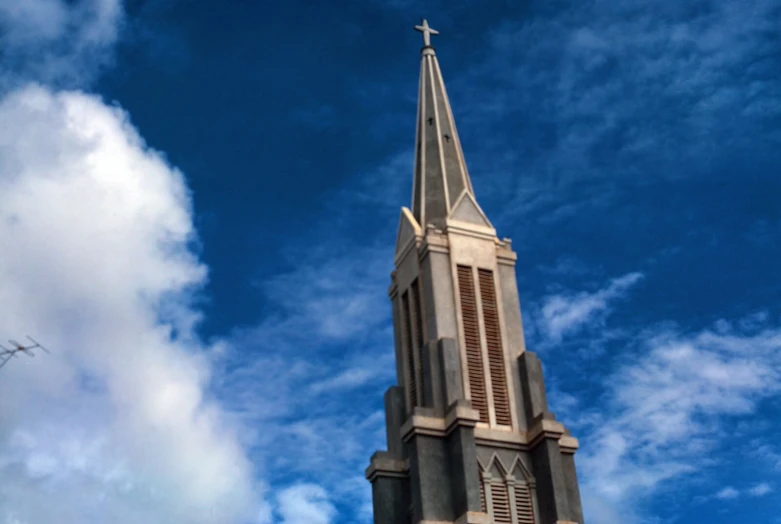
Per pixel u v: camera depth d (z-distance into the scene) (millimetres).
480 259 71000
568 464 65562
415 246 71438
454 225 71438
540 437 64750
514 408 66562
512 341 69250
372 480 65875
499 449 64750
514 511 62844
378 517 64312
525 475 64438
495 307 69812
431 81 80562
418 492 61531
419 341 69000
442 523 60531
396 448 67000
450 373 65188
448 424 63344
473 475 61156
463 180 75062
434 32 84438
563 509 62469
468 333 68000
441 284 69062
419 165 76875
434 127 77750
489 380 66688
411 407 68125
